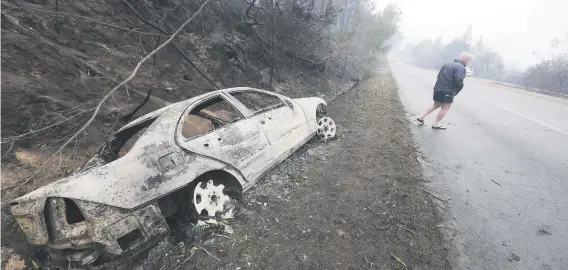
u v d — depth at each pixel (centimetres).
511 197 390
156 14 772
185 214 327
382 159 509
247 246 299
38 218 222
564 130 736
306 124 522
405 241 302
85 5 643
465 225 328
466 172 469
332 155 530
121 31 672
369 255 284
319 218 342
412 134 674
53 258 241
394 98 1202
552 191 406
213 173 354
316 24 1336
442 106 711
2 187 316
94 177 244
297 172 464
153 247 284
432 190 407
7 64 432
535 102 1306
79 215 236
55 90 454
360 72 2486
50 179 349
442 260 276
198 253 291
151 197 267
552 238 306
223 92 399
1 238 275
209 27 939
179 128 318
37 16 540
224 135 355
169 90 641
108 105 499
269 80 1018
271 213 355
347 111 934
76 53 548
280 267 271
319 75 1468
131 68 618
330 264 274
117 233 243
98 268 246
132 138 325
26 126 384
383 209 359
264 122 421
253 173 382
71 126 425
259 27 1228
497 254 283
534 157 536
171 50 748
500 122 821
